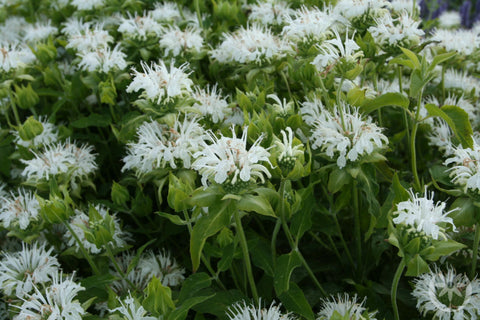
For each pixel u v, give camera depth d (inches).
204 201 27.6
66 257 34.0
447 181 29.9
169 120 30.5
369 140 29.6
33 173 34.5
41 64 38.9
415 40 32.5
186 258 33.3
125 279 31.2
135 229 35.0
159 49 37.0
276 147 28.5
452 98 37.4
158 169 30.8
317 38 32.1
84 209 34.1
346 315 26.8
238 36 35.9
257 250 31.0
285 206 29.1
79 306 28.7
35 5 46.9
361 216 32.9
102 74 35.5
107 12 40.8
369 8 33.0
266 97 33.7
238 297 29.8
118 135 32.5
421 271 26.7
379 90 36.1
